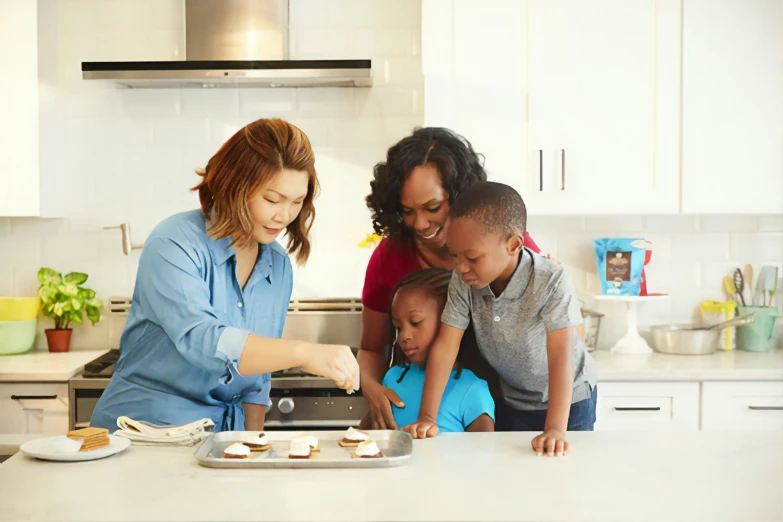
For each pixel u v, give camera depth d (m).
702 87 3.09
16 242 3.45
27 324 3.32
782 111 3.10
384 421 2.51
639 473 1.55
